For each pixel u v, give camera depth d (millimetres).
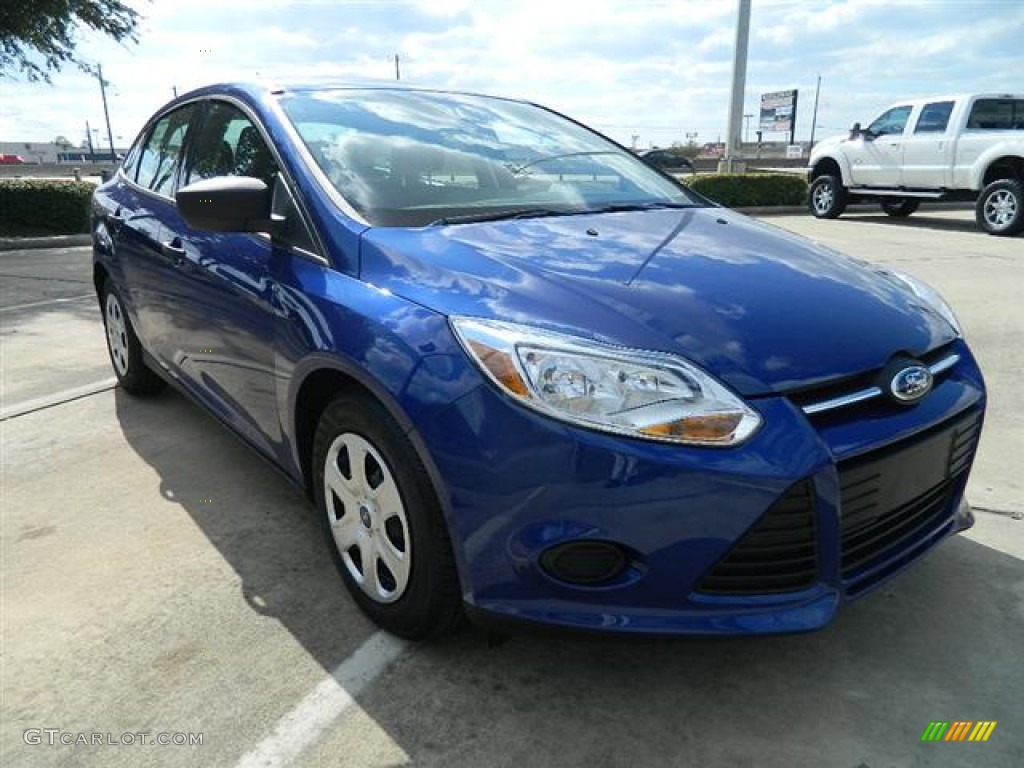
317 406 2482
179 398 4281
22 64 12922
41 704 2006
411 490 1984
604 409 1757
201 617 2357
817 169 14680
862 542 2002
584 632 1839
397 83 3312
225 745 1883
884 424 1949
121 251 3768
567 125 3516
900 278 2711
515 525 1824
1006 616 2375
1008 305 6551
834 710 2002
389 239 2258
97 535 2826
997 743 1896
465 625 2275
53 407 4129
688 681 2107
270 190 2658
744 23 17547
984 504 3090
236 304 2680
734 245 2504
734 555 1814
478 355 1845
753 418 1784
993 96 11891
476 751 1870
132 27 13391
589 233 2445
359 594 2316
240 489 3195
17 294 7098
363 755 1856
